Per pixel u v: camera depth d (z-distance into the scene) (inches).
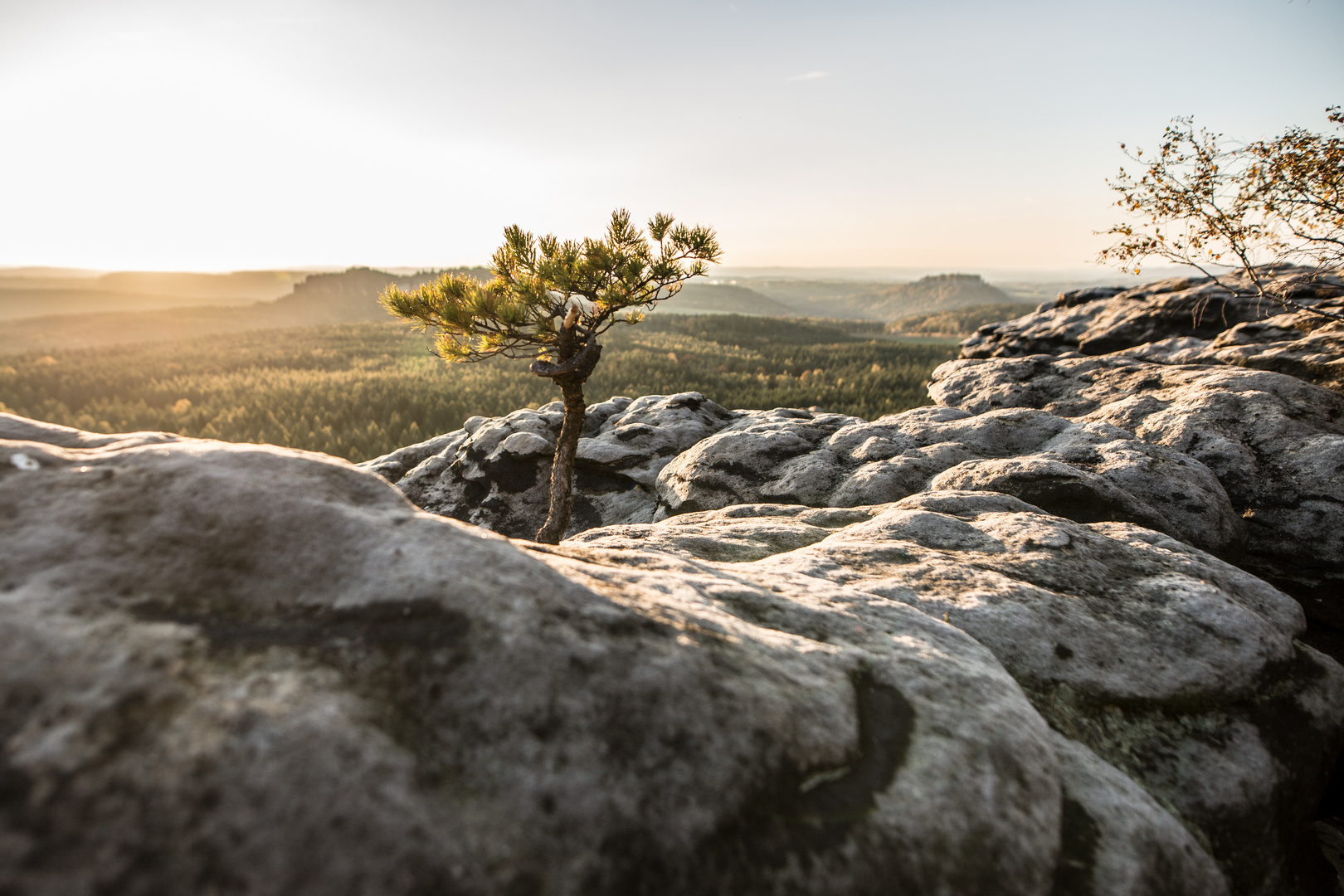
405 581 77.7
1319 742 136.5
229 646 65.5
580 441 514.3
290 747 55.0
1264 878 116.9
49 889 43.4
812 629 114.6
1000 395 533.6
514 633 74.7
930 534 199.0
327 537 82.6
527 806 60.7
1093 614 153.5
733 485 367.2
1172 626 151.3
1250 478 306.7
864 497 313.0
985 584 160.7
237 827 49.4
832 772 78.3
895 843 71.6
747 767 71.9
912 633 124.1
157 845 47.1
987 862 74.7
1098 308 762.8
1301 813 131.9
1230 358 475.5
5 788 47.3
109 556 71.9
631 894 58.8
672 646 83.3
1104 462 293.0
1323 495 282.4
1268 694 141.0
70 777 48.7
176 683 58.2
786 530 224.8
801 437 398.6
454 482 546.6
